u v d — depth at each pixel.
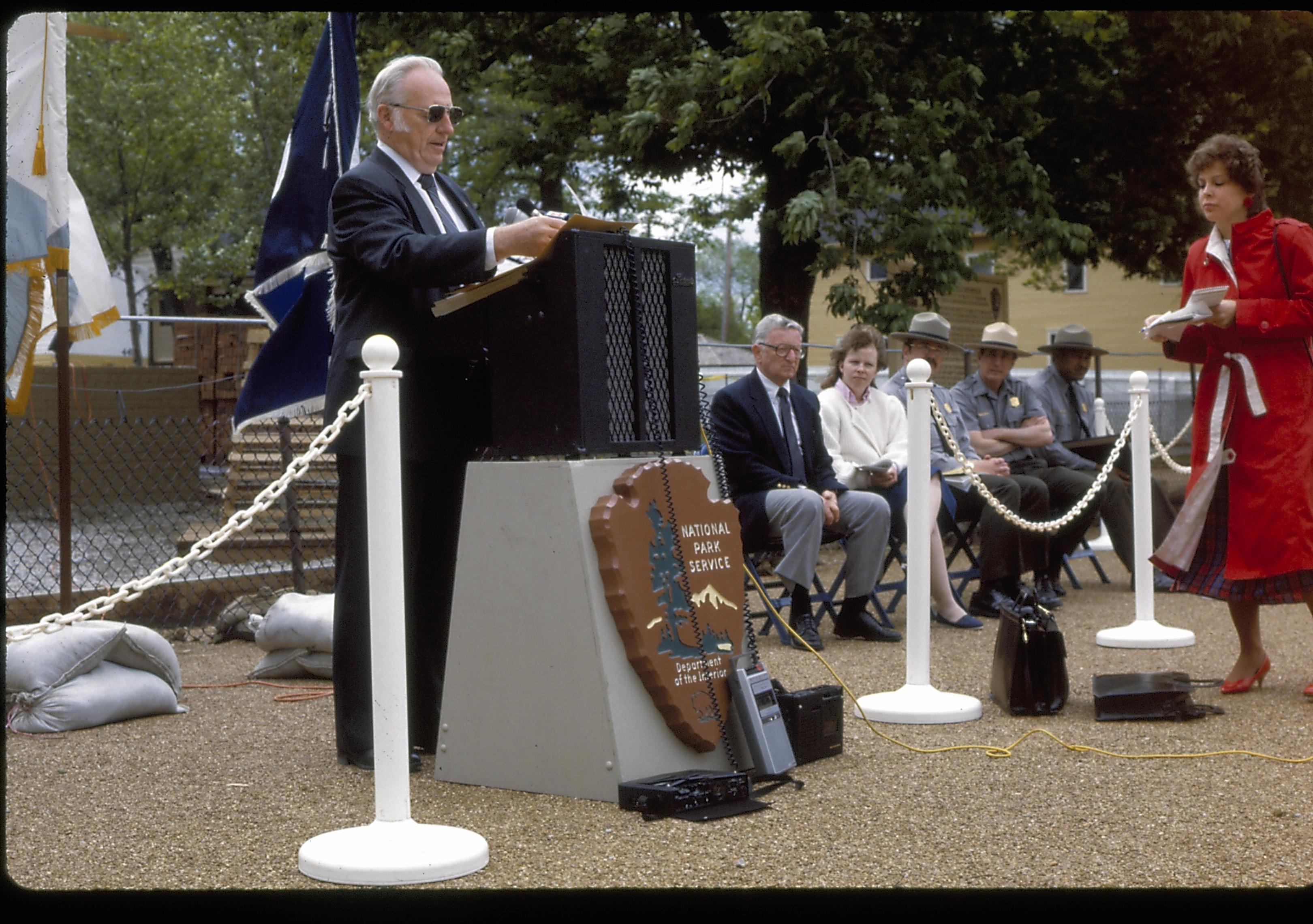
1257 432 4.65
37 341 5.86
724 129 11.97
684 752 3.55
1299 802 3.27
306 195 6.02
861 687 5.01
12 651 4.52
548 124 13.88
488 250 3.47
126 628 4.70
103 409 14.85
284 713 4.80
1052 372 8.40
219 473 11.77
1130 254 13.94
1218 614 7.09
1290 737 4.07
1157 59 13.17
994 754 3.89
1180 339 4.90
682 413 3.71
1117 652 5.95
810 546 6.07
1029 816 3.17
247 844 3.02
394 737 2.85
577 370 3.41
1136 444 6.23
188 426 12.26
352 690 3.87
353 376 3.77
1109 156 13.41
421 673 4.08
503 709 3.57
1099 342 27.70
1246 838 2.96
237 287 23.47
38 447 10.36
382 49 13.74
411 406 3.85
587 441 3.42
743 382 6.42
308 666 5.46
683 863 2.81
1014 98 12.19
